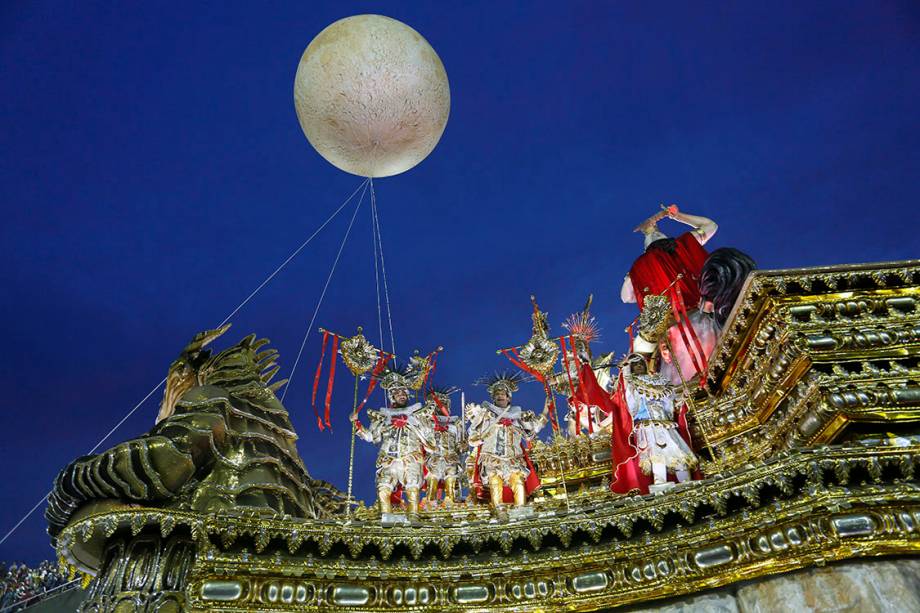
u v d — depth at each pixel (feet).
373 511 32.04
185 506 26.35
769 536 22.12
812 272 27.32
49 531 27.73
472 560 24.36
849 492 21.72
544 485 35.99
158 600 23.67
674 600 23.06
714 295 38.22
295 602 23.27
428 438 30.17
